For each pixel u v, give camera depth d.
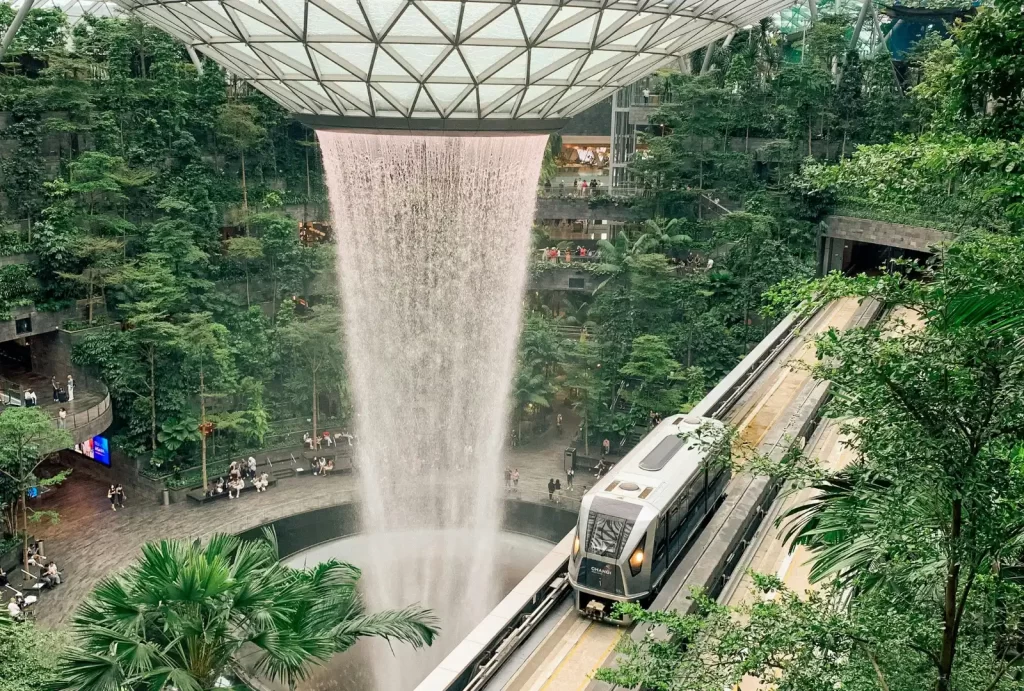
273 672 18.50
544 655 23.25
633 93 82.19
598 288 67.06
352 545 50.53
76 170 59.59
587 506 26.20
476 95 29.78
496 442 64.81
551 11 25.42
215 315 64.69
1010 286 9.34
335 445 64.19
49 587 44.66
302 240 78.00
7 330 56.38
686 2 27.92
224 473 58.97
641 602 25.52
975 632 11.50
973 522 9.83
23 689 21.88
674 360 64.25
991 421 9.73
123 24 70.94
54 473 59.41
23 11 60.00
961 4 87.50
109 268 59.78
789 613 11.34
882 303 11.67
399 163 67.00
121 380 56.78
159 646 17.34
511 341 67.12
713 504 31.20
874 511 11.26
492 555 49.16
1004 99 16.19
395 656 37.06
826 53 79.06
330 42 26.52
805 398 36.72
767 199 74.62
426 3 24.75
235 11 26.28
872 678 10.89
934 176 11.69
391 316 69.44
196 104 71.44
